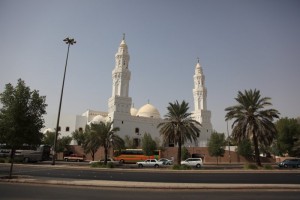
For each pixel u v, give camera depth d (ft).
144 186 57.82
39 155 175.42
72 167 123.03
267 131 127.95
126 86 282.56
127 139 255.09
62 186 58.95
